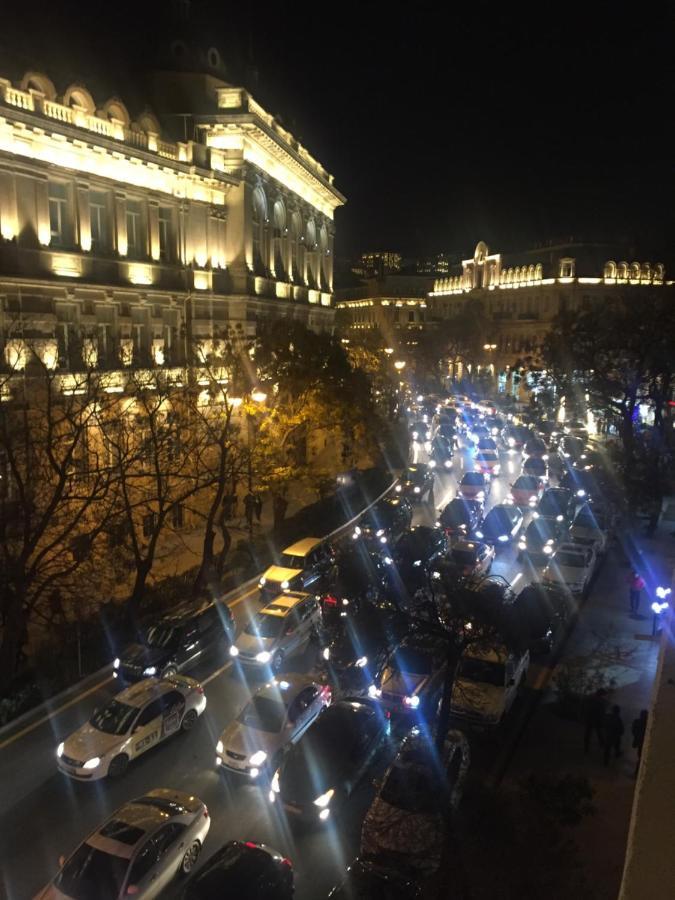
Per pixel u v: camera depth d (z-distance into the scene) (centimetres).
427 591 2303
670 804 320
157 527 2573
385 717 1884
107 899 1245
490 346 8981
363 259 19100
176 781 1744
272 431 3544
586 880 1280
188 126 4125
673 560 3297
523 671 2164
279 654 2338
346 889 1347
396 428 6456
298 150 5447
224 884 1245
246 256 4475
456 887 1193
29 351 2578
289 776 1609
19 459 2492
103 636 2412
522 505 4366
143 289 3559
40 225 2909
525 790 1543
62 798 1666
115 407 2900
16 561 2141
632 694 2075
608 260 8781
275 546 3450
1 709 1977
